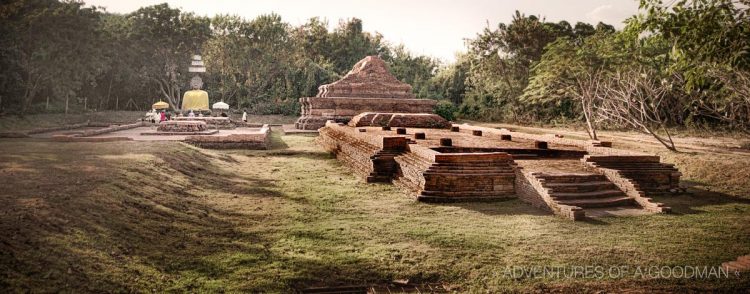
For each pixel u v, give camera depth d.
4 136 21.38
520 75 41.72
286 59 51.53
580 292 6.76
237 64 50.34
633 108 23.61
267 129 31.92
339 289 6.86
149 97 51.91
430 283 7.14
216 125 34.53
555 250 8.38
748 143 21.00
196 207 10.82
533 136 19.33
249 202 11.88
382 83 38.06
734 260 7.88
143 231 8.39
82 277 6.35
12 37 33.03
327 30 61.78
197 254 7.86
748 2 9.18
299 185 14.48
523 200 12.20
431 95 52.75
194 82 44.66
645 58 23.12
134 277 6.69
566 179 12.48
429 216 10.70
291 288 6.85
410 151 14.77
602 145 16.55
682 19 9.77
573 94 26.94
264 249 8.30
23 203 8.20
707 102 25.02
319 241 8.82
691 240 8.95
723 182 14.95
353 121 27.39
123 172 11.84
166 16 49.12
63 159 13.63
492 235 9.23
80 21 37.03
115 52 46.44
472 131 21.89
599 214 10.98
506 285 7.00
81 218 8.02
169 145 18.50
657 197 12.97
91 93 48.00
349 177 16.08
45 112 39.56
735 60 9.26
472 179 12.33
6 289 5.72
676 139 23.97
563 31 42.50
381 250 8.34
